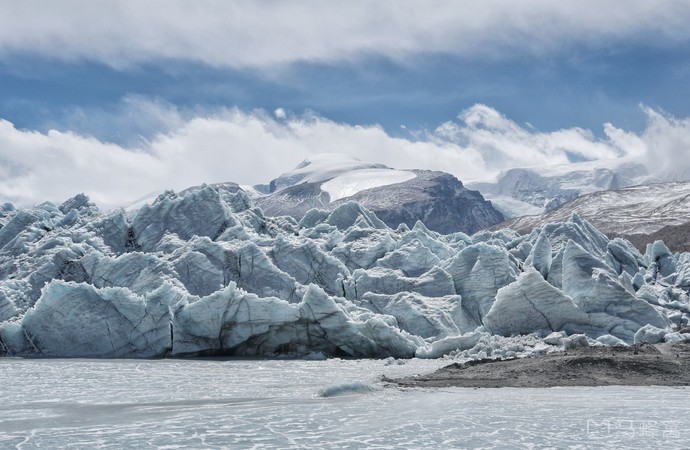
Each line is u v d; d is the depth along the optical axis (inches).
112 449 614.2
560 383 1047.6
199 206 2277.3
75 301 1659.7
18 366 1391.5
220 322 1649.9
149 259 1945.1
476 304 2059.5
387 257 2201.0
